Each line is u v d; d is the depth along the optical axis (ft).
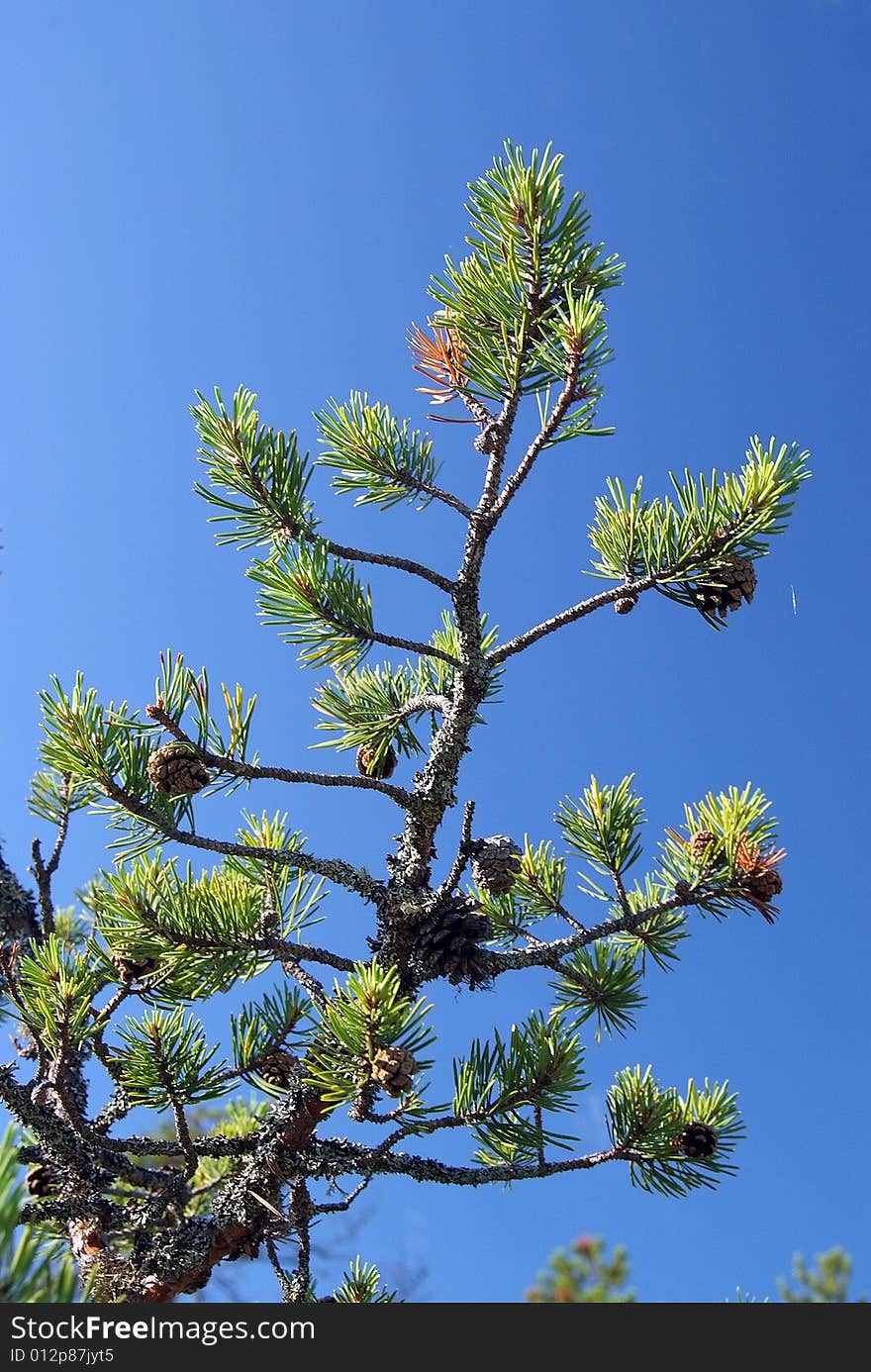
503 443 11.74
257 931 11.86
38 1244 4.87
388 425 12.50
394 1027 9.72
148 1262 11.14
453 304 11.84
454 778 11.69
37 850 13.84
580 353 11.00
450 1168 11.49
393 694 14.78
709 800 13.50
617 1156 12.43
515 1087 11.68
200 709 11.23
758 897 12.74
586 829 14.61
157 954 11.71
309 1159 11.19
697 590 11.76
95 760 11.16
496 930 14.64
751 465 11.55
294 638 11.93
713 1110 13.11
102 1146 11.82
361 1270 13.21
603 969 13.94
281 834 13.85
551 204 11.32
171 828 11.27
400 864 11.73
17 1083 11.74
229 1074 12.57
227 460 11.65
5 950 13.51
